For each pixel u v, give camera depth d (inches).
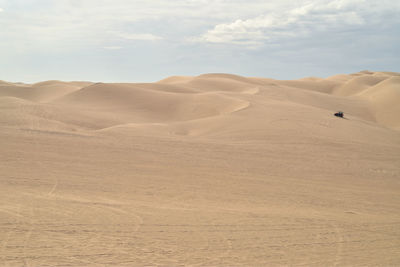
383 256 354.6
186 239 365.7
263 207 541.6
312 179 774.5
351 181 784.3
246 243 366.6
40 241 328.8
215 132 1378.0
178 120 2139.5
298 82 5511.8
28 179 608.1
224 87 4055.1
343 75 7150.6
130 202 512.1
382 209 583.2
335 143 1163.9
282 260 329.1
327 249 365.7
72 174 666.2
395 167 937.5
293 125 1427.2
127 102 2509.8
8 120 1370.6
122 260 301.7
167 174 723.4
